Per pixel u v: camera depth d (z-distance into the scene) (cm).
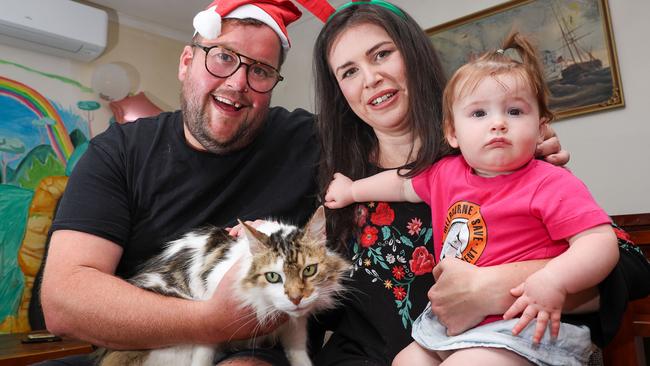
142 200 140
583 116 274
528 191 99
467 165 114
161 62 430
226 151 147
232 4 145
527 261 95
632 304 158
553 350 89
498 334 91
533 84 103
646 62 255
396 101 129
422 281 121
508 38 115
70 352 223
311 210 151
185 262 129
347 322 130
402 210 127
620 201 261
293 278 113
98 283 112
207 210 143
